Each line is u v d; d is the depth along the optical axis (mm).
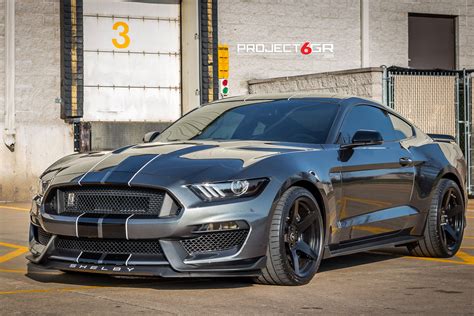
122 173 5074
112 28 16750
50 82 16031
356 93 14344
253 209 5000
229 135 6078
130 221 4930
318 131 5922
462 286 5414
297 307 4605
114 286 5309
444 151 7098
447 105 14766
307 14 17875
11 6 15672
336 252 5707
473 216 11703
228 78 17203
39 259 5332
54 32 16078
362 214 5961
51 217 5238
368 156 6051
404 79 14367
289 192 5215
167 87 17172
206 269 4926
